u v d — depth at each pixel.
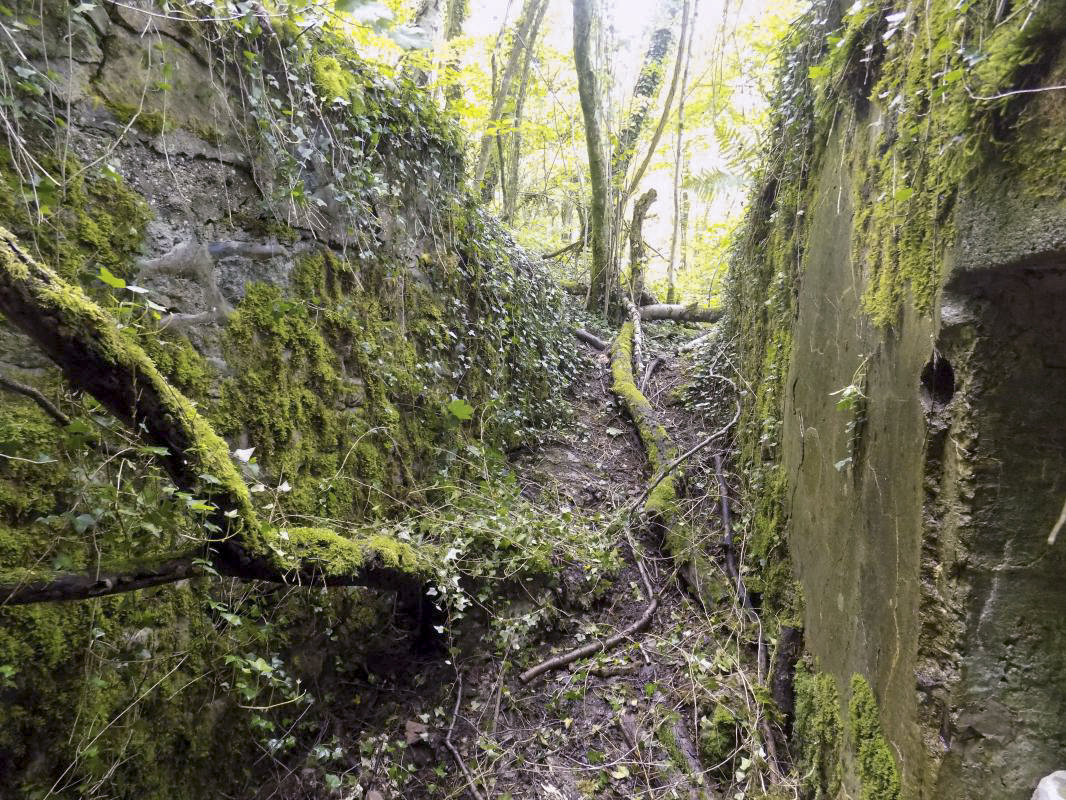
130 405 1.60
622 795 2.54
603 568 3.62
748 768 2.53
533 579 3.39
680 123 8.03
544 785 2.57
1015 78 1.28
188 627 2.21
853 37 2.33
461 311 4.30
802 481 2.94
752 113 6.06
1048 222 1.23
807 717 2.48
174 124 2.25
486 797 2.51
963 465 1.46
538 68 8.52
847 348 2.33
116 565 1.69
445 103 5.38
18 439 1.72
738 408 4.77
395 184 3.60
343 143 3.07
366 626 3.01
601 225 7.99
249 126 2.56
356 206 3.15
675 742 2.70
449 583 2.83
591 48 7.43
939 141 1.55
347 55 3.20
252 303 2.58
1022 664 1.42
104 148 2.02
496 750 2.69
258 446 2.56
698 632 3.30
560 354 6.11
